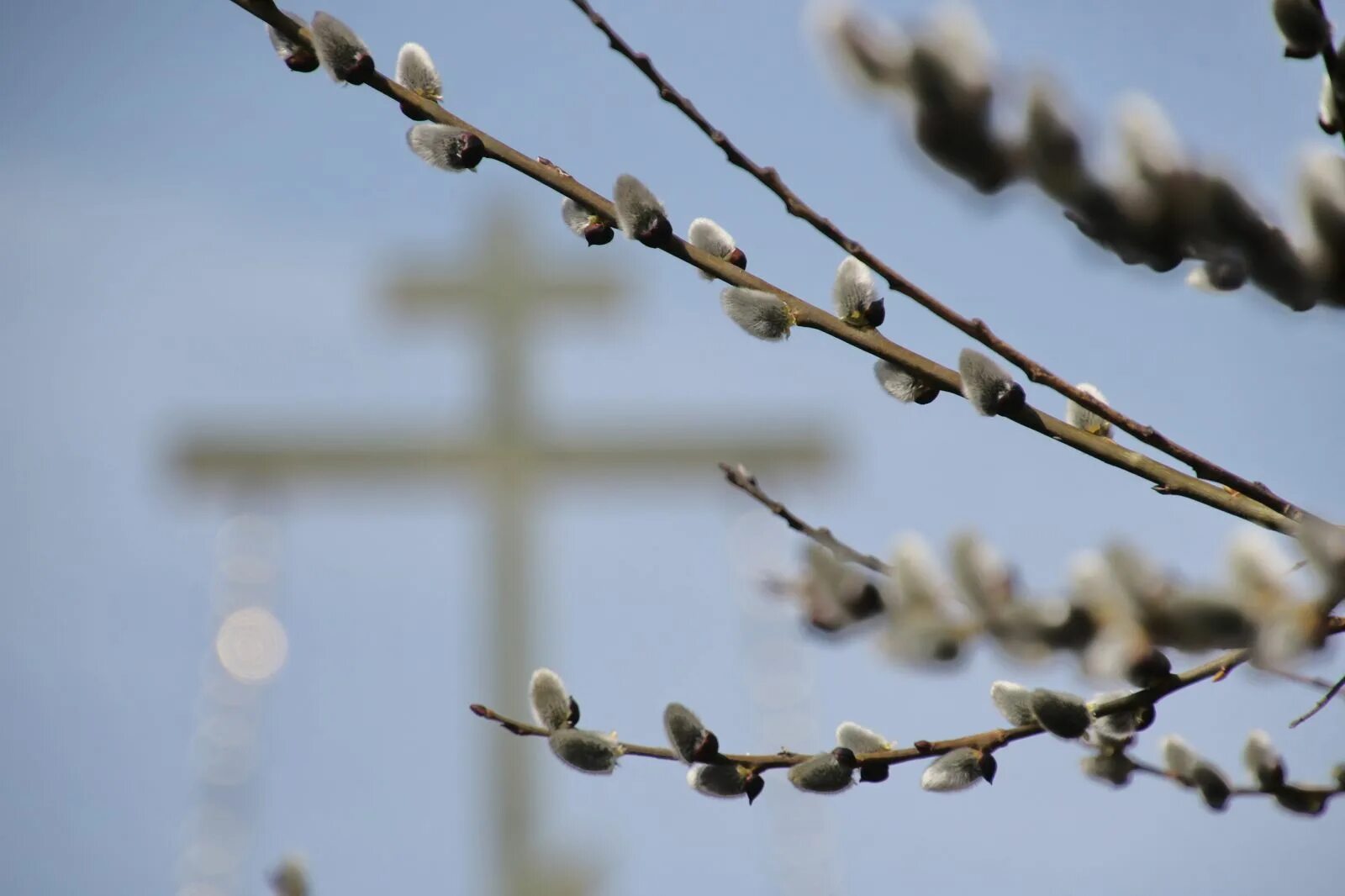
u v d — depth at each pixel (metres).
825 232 1.81
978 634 1.82
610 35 1.80
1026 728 1.83
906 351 1.81
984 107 1.69
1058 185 1.70
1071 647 1.81
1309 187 1.72
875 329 1.82
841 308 1.82
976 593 1.81
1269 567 1.74
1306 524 1.79
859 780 1.83
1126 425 1.82
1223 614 1.75
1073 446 1.82
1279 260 1.72
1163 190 1.71
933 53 1.69
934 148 1.70
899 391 1.82
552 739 1.83
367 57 1.81
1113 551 1.76
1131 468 1.82
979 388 1.81
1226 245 1.72
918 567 1.83
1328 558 1.73
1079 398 1.81
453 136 1.81
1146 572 1.76
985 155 1.70
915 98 1.69
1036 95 1.70
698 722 1.83
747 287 1.82
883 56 1.69
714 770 1.83
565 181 1.81
